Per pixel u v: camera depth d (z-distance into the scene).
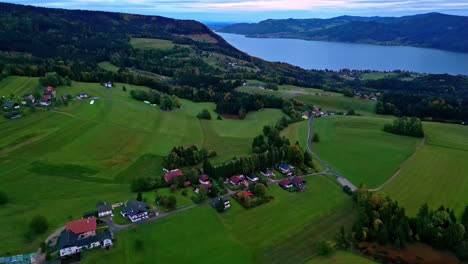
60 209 78.06
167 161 107.06
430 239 72.44
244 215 82.75
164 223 76.00
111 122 142.00
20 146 110.00
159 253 66.12
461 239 70.44
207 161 103.19
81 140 120.69
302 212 86.38
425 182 104.94
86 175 98.44
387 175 110.69
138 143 125.12
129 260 63.38
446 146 135.12
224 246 70.31
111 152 115.12
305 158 116.62
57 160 104.75
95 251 64.69
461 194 97.31
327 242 71.00
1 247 62.97
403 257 69.00
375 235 73.81
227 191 94.00
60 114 139.88
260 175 106.56
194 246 69.44
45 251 63.19
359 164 119.62
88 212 76.62
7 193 83.38
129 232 71.50
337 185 103.75
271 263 67.25
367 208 81.69
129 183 96.19
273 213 84.75
